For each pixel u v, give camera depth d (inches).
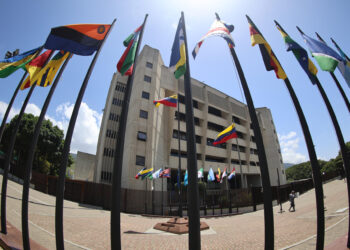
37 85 239.8
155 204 871.1
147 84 1243.8
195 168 146.1
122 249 255.4
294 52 205.3
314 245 231.9
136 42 201.5
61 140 1241.4
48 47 198.4
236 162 1782.7
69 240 270.7
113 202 144.3
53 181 755.4
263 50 202.7
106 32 222.7
